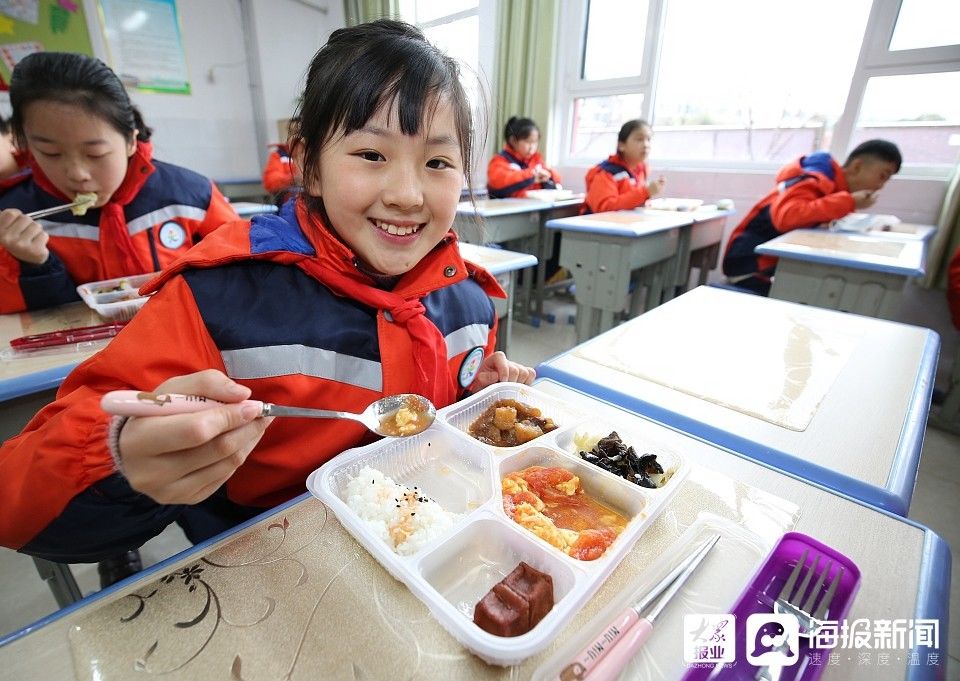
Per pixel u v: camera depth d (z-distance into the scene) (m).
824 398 0.85
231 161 5.27
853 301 1.86
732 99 3.53
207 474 0.45
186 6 4.62
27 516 0.48
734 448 0.72
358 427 0.75
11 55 3.81
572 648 0.40
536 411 0.77
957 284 2.40
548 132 4.36
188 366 0.61
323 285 0.73
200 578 0.46
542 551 0.48
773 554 0.47
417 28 0.69
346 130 0.60
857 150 2.63
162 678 0.38
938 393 2.54
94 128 1.17
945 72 2.72
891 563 0.51
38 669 0.38
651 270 3.08
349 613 0.43
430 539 0.49
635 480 0.60
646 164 3.84
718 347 1.06
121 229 1.46
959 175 2.57
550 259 3.85
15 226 1.16
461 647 0.41
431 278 0.79
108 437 0.42
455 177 0.67
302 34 5.37
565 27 4.18
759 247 2.01
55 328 1.15
